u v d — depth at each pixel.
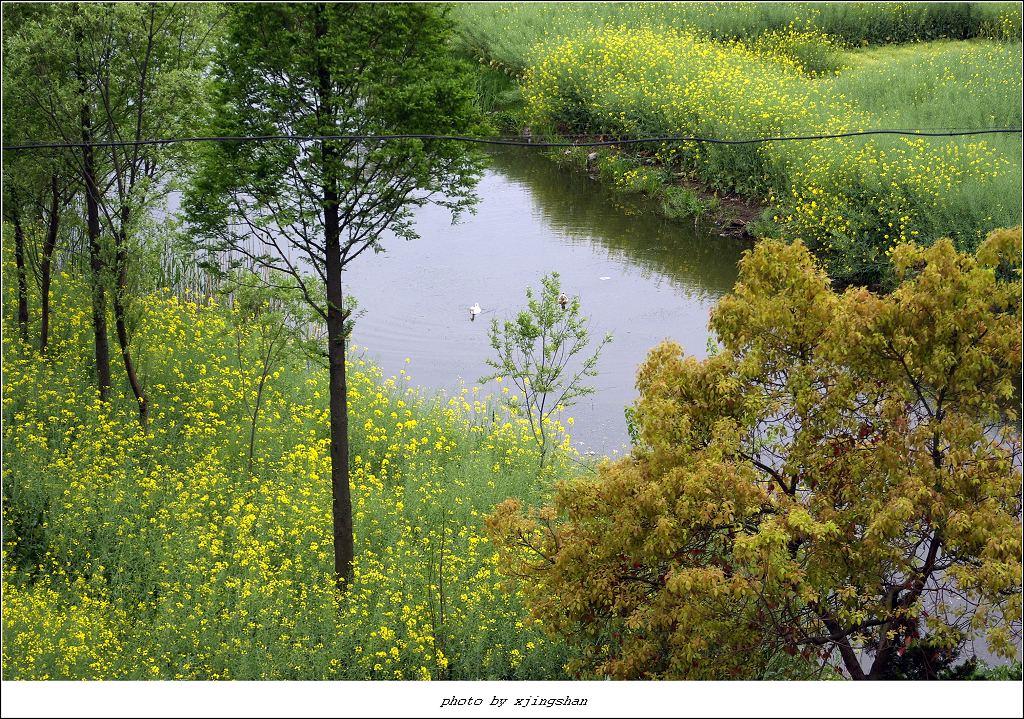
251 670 11.45
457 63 12.44
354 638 12.21
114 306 16.45
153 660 11.51
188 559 13.39
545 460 16.45
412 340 20.75
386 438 16.86
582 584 10.02
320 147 11.90
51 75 15.02
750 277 9.88
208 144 11.97
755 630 9.58
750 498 9.26
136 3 15.04
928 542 11.01
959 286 9.09
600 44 35.09
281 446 16.23
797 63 36.25
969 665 10.24
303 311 15.34
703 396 9.88
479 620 12.35
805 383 9.58
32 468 14.80
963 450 9.10
